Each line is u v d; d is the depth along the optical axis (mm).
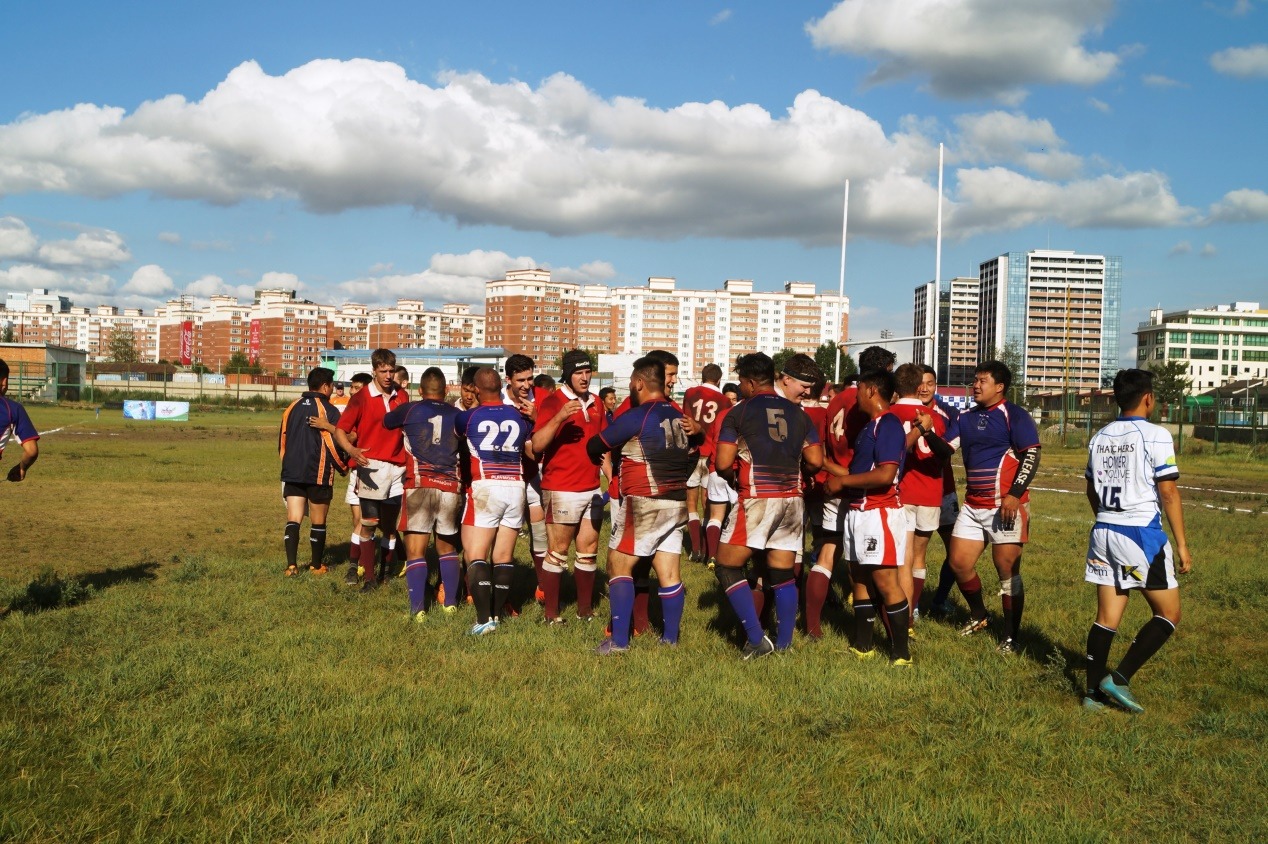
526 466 7906
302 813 3662
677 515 6305
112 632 6359
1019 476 6309
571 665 5797
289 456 8953
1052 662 5844
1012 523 6398
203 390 76938
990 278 167875
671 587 6410
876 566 6012
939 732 4707
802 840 3496
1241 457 33000
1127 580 5148
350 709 4766
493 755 4246
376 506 8383
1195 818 3818
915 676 5676
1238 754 4453
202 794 3814
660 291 130625
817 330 131375
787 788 3969
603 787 3941
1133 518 5148
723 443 6117
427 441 7195
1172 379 83250
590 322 135125
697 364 130625
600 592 8398
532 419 7953
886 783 4078
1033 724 4852
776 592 6297
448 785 3867
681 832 3539
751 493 6086
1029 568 9695
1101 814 3846
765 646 6070
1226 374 142000
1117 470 5254
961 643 6672
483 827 3561
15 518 12336
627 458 6258
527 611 7609
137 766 4047
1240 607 7770
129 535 11188
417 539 7262
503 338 133875
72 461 21406
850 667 5883
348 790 3887
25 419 6562
